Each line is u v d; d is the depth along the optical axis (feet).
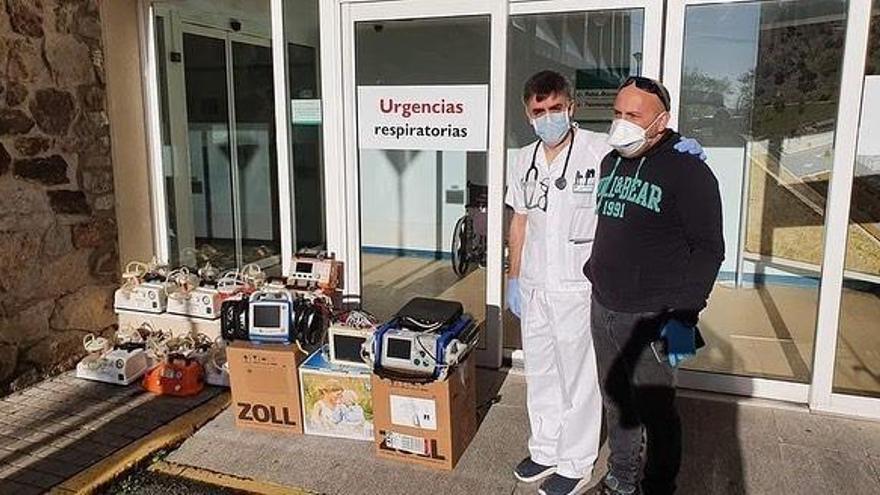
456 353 9.50
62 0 12.92
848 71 10.43
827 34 11.71
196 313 13.64
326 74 13.35
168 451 10.37
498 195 12.70
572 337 8.75
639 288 7.55
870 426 10.99
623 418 8.14
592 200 8.41
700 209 7.13
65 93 13.12
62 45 13.00
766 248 13.50
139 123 14.75
